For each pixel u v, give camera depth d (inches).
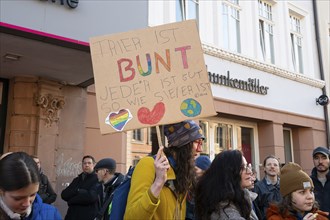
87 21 189.2
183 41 92.2
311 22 451.8
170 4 304.7
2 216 62.1
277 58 401.1
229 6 366.3
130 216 75.2
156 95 88.6
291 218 109.0
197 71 89.7
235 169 91.6
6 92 230.8
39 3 173.8
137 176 80.8
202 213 90.6
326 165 166.2
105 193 177.2
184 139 87.4
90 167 196.4
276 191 163.0
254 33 379.9
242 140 366.0
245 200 91.6
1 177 60.7
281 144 371.9
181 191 85.8
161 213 81.5
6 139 223.5
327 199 162.7
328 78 446.0
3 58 197.0
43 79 227.9
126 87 89.5
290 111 390.0
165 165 76.7
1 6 163.2
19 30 162.2
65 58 198.1
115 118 87.2
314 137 412.5
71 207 188.4
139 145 278.2
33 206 82.6
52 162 227.8
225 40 356.5
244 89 345.7
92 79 233.5
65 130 238.8
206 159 127.2
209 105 86.7
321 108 432.1
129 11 207.2
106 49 92.2
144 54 92.0
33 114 225.0
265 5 409.7
